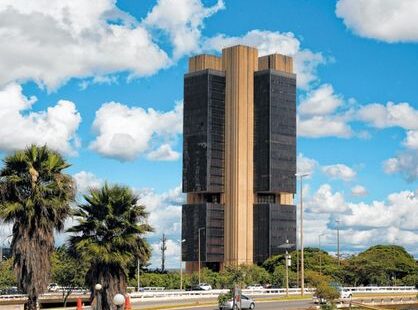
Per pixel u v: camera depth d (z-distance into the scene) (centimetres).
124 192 4850
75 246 4759
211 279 16425
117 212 4831
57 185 4481
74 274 9425
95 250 4644
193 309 8350
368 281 18312
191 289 14275
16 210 4362
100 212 4828
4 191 4403
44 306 9038
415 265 19912
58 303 9256
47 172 4506
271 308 8844
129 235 4794
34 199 4409
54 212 4431
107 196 4828
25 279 4409
